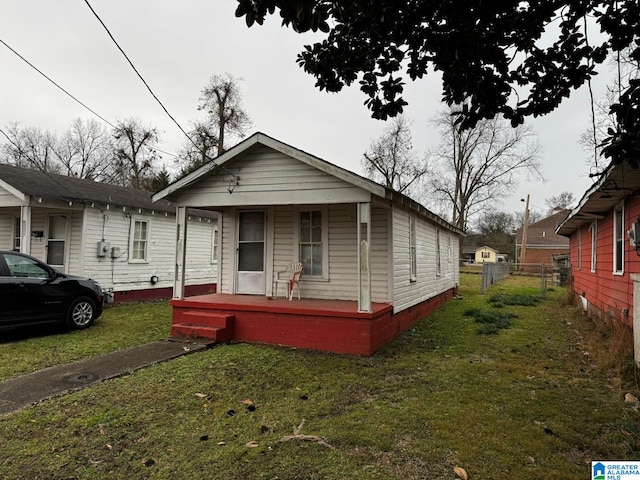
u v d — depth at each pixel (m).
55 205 10.09
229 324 7.36
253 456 3.09
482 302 13.73
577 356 6.32
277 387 4.78
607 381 5.04
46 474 2.81
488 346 7.05
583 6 3.44
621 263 7.55
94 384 4.72
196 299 8.16
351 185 6.73
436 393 4.59
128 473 2.85
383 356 6.36
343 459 3.05
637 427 3.62
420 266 10.28
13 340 7.13
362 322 6.48
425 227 10.97
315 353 6.48
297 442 3.33
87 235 11.08
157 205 13.88
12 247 11.99
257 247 9.04
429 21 3.44
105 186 13.77
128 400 4.23
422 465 2.98
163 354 6.10
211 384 4.79
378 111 4.30
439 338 7.79
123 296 12.24
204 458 3.06
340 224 8.38
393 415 3.92
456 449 3.22
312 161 6.77
